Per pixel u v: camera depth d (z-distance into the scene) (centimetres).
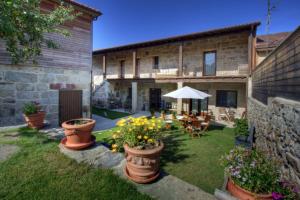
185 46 1298
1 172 287
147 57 1505
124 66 1669
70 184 265
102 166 325
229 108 1133
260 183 220
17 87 684
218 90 1171
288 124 250
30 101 717
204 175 401
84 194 244
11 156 346
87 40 895
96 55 1788
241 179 232
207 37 1061
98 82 1872
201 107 1238
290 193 213
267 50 951
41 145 411
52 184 262
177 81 1157
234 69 1120
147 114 1288
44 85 755
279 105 293
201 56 1236
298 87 249
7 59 657
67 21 805
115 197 241
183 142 646
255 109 580
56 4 748
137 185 275
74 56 847
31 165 314
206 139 688
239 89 1094
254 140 559
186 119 806
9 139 452
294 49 264
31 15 418
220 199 242
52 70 775
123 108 1603
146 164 278
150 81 1280
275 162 292
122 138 340
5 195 235
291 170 237
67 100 834
